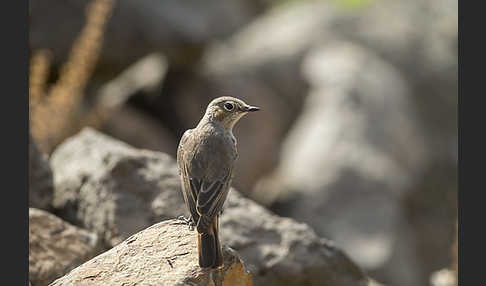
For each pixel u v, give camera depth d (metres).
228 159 7.51
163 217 9.70
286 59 21.45
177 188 9.95
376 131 19.36
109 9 14.87
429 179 20.66
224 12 20.80
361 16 23.94
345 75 20.67
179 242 7.19
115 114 18.03
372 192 17.55
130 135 18.00
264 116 20.11
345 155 18.17
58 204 10.27
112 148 10.45
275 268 9.71
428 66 23.02
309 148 18.73
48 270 8.66
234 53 21.22
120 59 17.67
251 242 9.84
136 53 17.70
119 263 6.95
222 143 7.61
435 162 21.47
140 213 9.76
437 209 19.88
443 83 22.81
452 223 19.33
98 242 9.41
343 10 24.41
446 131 22.30
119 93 19.00
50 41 16.72
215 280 6.89
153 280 6.71
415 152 20.47
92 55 14.35
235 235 9.85
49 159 11.44
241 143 19.33
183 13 18.30
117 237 9.55
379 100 20.42
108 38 17.23
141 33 17.45
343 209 17.23
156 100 19.39
